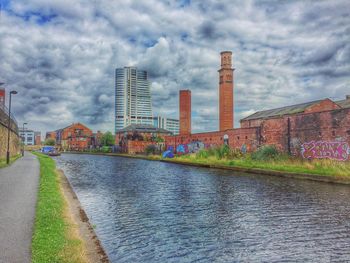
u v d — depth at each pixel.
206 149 43.97
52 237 6.95
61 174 25.34
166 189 18.34
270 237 9.22
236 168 29.59
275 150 30.94
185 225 10.51
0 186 14.67
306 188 17.92
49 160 41.12
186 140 56.06
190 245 8.62
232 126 56.31
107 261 6.44
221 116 56.84
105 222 10.93
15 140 50.06
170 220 11.16
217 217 11.54
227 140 42.75
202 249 8.33
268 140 33.69
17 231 7.40
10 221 8.27
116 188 18.91
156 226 10.41
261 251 8.16
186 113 63.81
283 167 26.00
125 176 26.17
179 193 16.83
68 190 16.42
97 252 6.92
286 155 29.94
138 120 164.38
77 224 9.11
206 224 10.62
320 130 27.12
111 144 103.69
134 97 163.75
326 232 9.63
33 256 5.80
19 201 10.98
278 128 32.16
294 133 30.02
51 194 12.66
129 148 79.25
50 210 9.55
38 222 8.12
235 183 20.41
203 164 36.09
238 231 9.81
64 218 9.21
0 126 29.86
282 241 8.88
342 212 12.07
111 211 12.58
